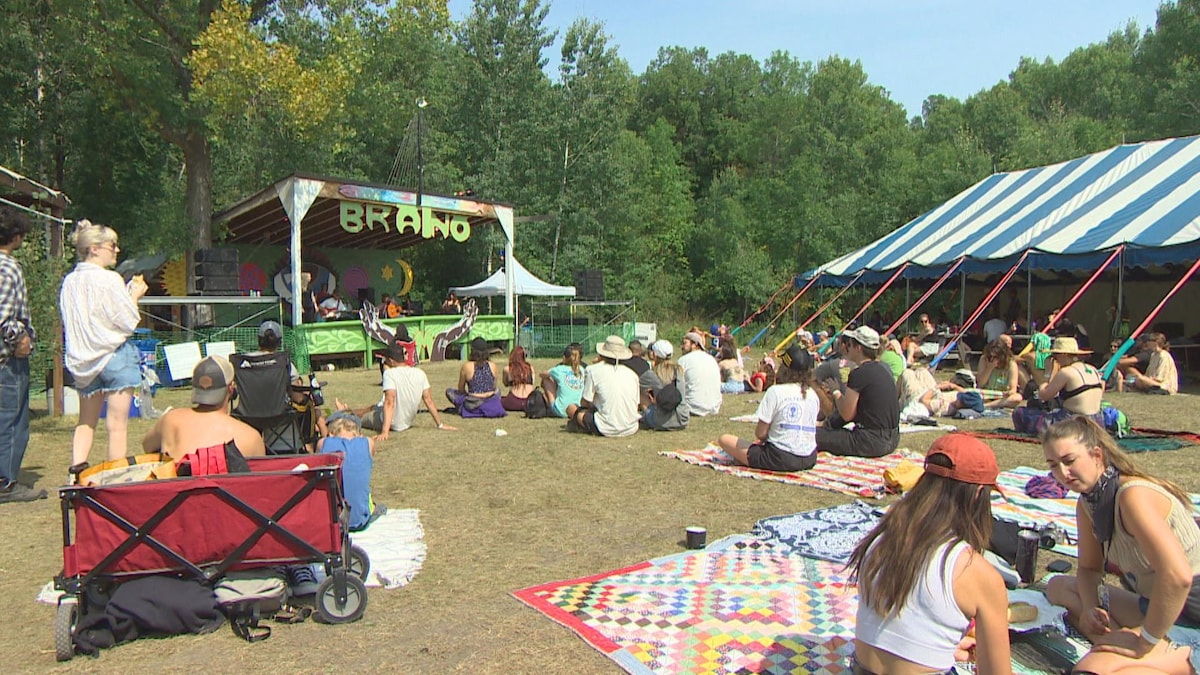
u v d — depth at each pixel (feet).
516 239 102.01
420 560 14.88
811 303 98.53
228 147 75.51
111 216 74.95
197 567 11.82
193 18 55.93
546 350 74.54
